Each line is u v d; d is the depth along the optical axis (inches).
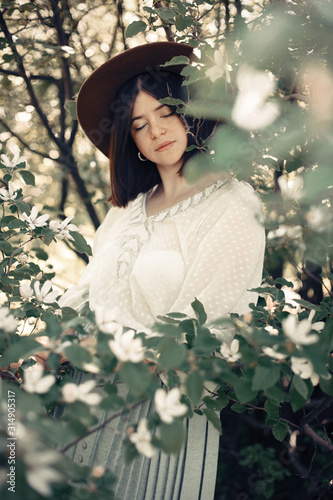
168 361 34.6
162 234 58.7
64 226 59.6
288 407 86.2
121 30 116.2
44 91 116.3
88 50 115.5
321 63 44.8
